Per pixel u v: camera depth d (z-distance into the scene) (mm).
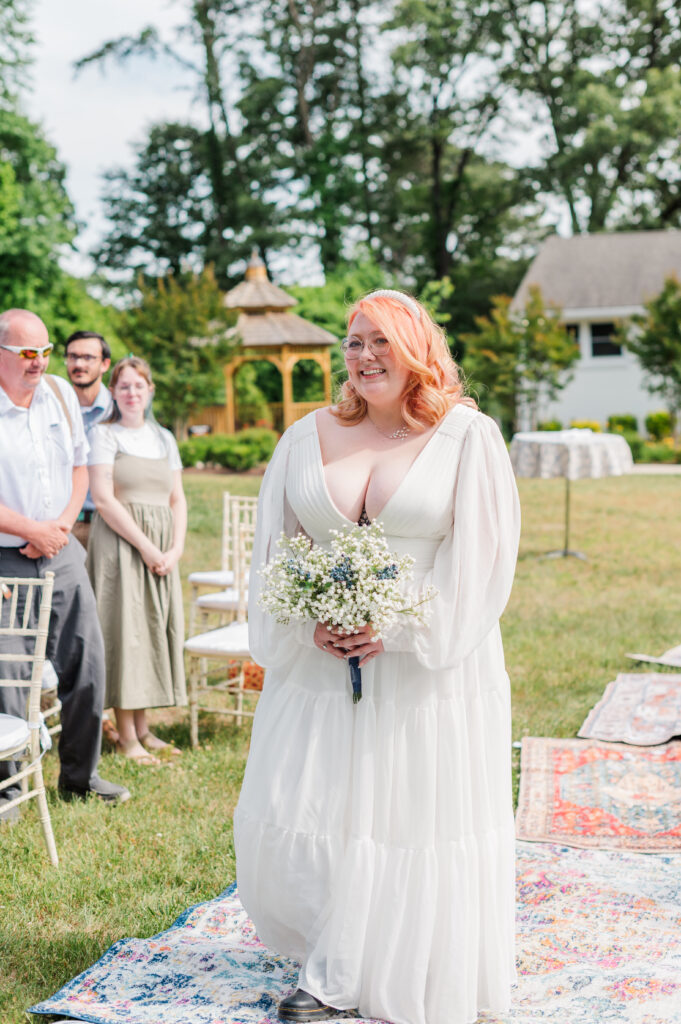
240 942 3432
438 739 2896
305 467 3090
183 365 21844
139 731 5637
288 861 2943
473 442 2980
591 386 29328
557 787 4938
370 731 2908
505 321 24266
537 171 38125
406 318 2982
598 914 3635
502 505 2986
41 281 21891
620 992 3021
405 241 40156
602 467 10922
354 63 37281
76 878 3967
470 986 2855
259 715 3131
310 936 2973
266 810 2979
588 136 35375
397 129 37656
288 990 3047
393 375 2975
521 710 6148
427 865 2840
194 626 7121
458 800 2881
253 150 38000
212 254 36812
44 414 4668
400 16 35219
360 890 2855
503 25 36406
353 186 36938
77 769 4793
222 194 38062
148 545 5324
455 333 39375
